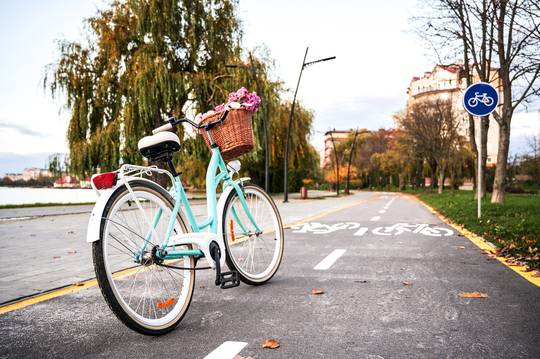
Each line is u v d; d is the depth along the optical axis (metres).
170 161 3.14
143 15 19.81
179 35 21.06
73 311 3.31
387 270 4.70
